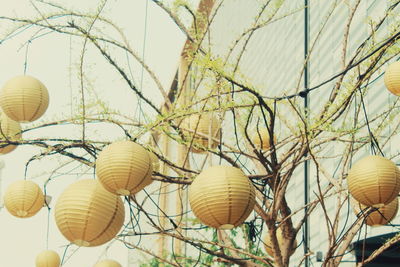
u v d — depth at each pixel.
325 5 7.91
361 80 3.29
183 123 3.87
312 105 7.77
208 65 2.89
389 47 3.30
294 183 7.96
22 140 3.57
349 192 3.60
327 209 6.99
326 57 7.61
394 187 3.22
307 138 3.28
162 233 3.88
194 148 3.94
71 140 3.54
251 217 7.17
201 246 3.79
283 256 3.81
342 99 3.36
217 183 2.90
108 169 3.06
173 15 3.90
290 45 9.07
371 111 6.20
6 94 4.25
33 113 4.29
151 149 3.52
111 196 3.17
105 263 4.28
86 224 3.09
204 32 3.83
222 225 2.95
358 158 6.18
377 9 6.30
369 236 6.36
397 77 3.69
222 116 3.70
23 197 4.17
